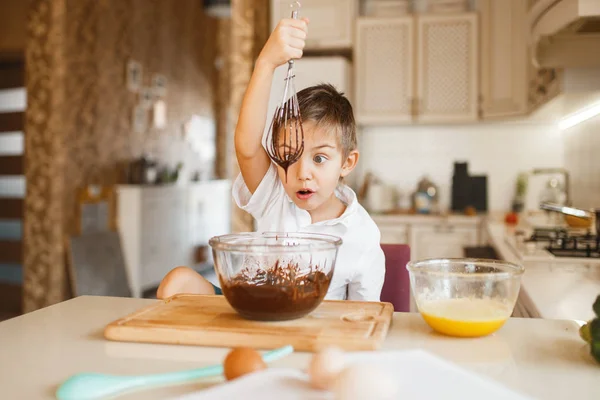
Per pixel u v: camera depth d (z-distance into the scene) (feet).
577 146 9.12
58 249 13.00
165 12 18.61
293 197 3.83
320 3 12.23
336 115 3.77
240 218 10.61
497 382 1.97
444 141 12.75
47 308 3.17
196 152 21.89
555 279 4.78
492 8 11.55
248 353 1.98
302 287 2.56
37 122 13.04
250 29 11.05
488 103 11.66
